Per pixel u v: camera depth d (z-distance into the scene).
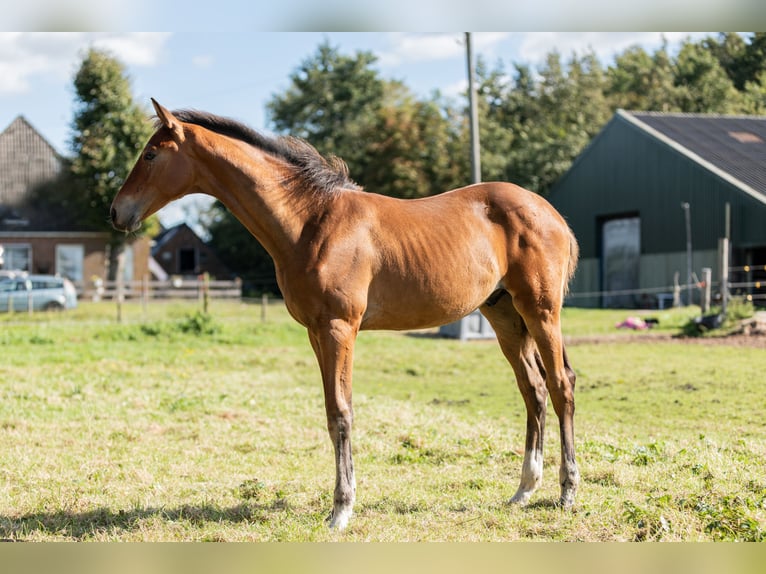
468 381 12.02
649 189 27.27
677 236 26.14
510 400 10.28
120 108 33.75
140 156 5.12
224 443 7.70
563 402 5.42
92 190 34.00
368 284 5.05
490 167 37.34
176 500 5.71
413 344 16.94
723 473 5.88
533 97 46.47
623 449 6.87
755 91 35.41
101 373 12.64
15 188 36.66
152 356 14.92
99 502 5.64
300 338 18.39
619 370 12.12
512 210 5.48
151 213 5.18
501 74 48.28
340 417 4.91
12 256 35.69
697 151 26.41
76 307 28.00
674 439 7.38
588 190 30.20
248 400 10.12
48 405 9.62
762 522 4.79
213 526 5.05
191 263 47.81
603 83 46.03
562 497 5.34
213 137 5.13
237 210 5.16
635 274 28.48
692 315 19.30
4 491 5.90
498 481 6.16
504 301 5.71
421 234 5.18
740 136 28.22
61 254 35.97
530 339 5.71
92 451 7.32
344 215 5.07
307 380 12.42
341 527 4.90
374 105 45.44
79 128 33.97
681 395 9.87
